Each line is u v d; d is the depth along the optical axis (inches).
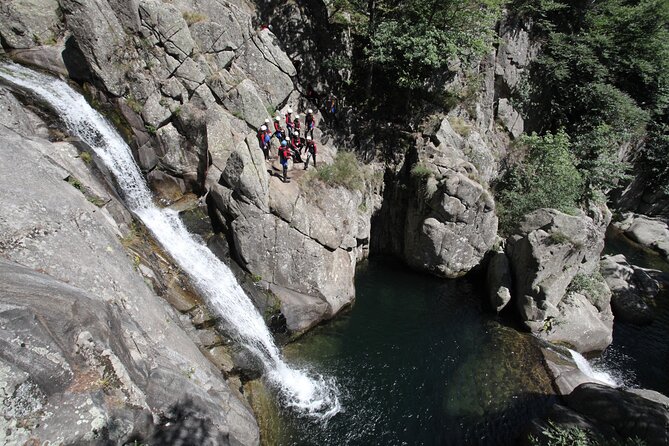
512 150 1198.3
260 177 730.8
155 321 488.1
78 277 420.8
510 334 813.9
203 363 526.9
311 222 780.6
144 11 745.0
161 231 711.1
